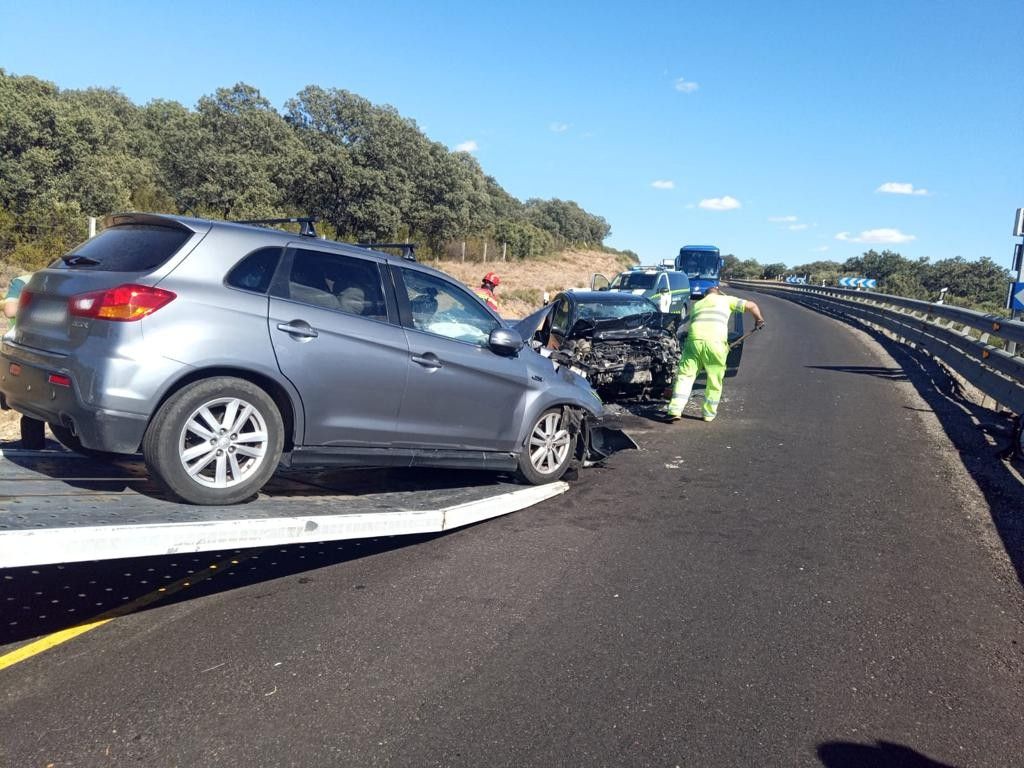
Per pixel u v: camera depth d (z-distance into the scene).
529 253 54.03
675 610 4.50
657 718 3.39
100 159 23.95
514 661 3.84
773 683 3.72
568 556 5.32
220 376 4.54
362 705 3.41
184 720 3.26
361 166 34.56
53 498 4.23
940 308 17.95
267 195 30.22
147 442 4.33
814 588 4.90
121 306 4.26
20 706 3.33
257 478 4.68
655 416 10.55
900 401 12.31
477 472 6.99
